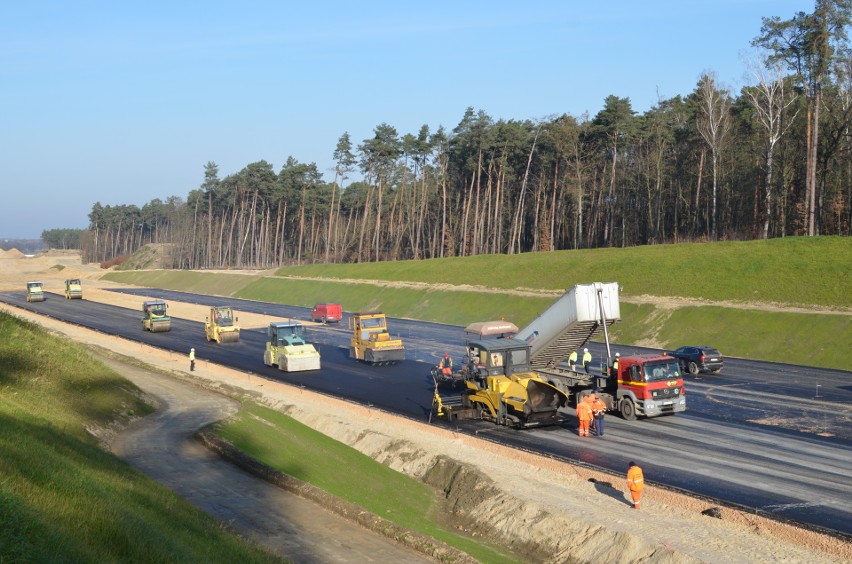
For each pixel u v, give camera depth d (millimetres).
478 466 25000
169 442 26016
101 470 17328
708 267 59844
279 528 18641
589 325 34562
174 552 13172
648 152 99625
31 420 19656
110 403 29688
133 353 53375
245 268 152750
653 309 56656
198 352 55062
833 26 63031
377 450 29047
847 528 18594
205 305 99250
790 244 59000
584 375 34625
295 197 157625
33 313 83500
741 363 45344
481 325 40438
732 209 92562
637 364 31672
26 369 28547
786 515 19703
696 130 88750
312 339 62875
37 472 13750
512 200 123938
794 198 82500
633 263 66500
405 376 43656
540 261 78562
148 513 15227
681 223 98250
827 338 45375
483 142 109062
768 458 25297
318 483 22922
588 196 111438
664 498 21109
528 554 19531
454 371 40781
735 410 33125
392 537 18859
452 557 17531
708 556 16844
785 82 76188
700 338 50844
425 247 140625
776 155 81000
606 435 29250
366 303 87125
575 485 22812
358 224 165000
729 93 87312
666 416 32500
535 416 30281
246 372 44875
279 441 27594
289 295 102375
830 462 24609
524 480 23406
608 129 96250
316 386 41094
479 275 81688
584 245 114750
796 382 38812
